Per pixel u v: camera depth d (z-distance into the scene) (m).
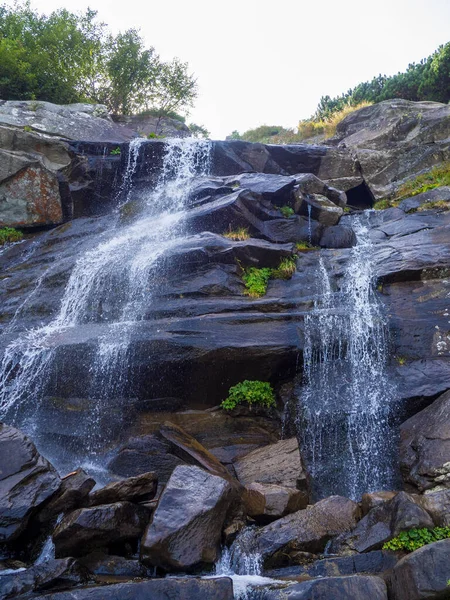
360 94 24.83
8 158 14.28
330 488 7.25
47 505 6.00
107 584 4.93
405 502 5.55
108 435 8.30
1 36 21.92
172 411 8.52
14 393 8.97
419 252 10.16
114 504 5.77
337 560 5.34
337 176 15.98
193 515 5.59
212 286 9.83
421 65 23.58
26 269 12.41
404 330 8.78
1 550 5.70
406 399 7.72
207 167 15.11
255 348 8.45
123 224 13.23
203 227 11.62
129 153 14.90
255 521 6.28
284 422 8.21
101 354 8.77
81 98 22.64
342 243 11.62
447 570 4.61
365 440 7.53
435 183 14.21
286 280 10.39
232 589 4.77
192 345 8.45
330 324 8.88
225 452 7.92
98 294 10.44
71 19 23.89
